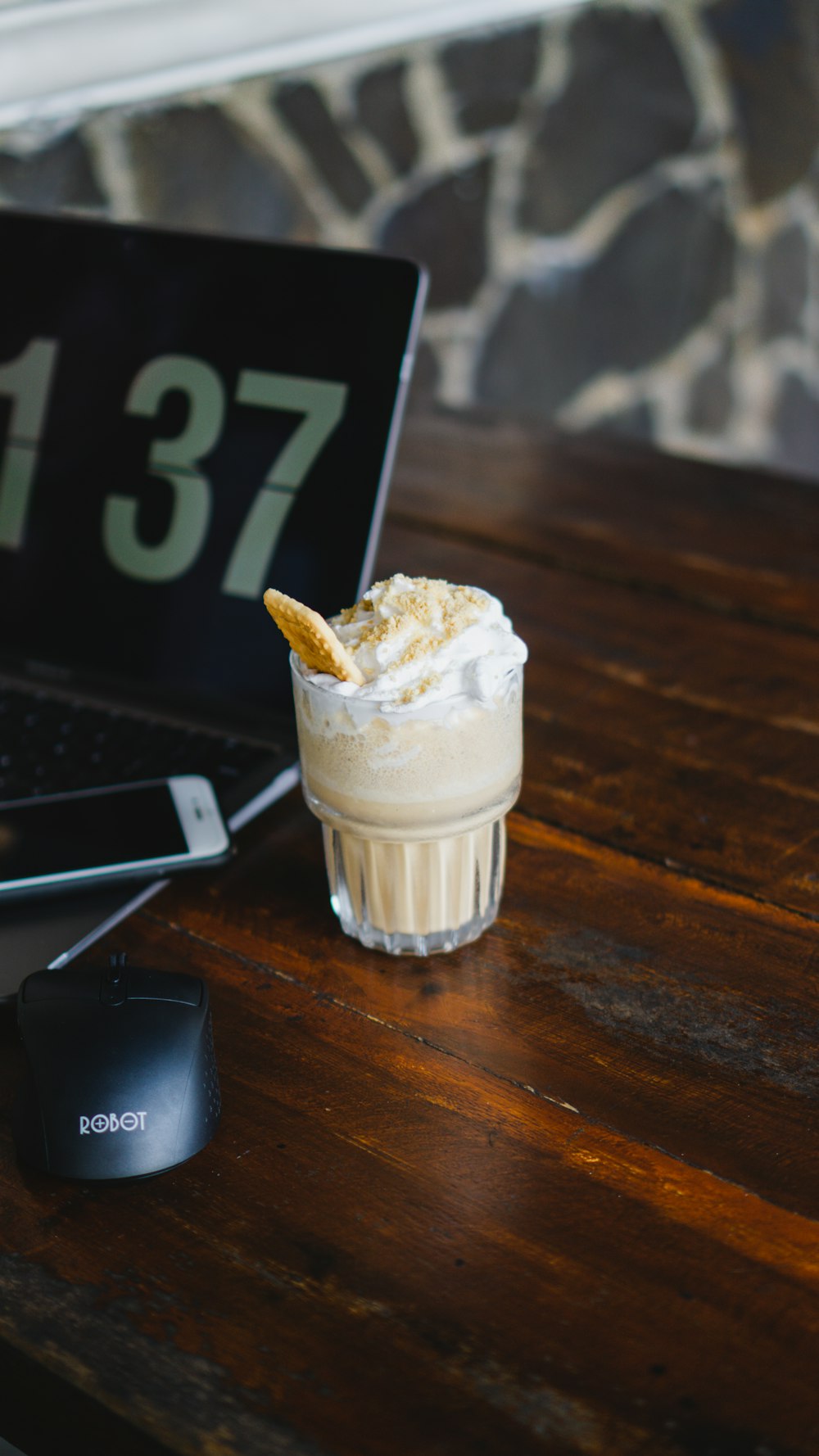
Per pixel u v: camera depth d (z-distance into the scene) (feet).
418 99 6.93
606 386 8.78
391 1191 2.38
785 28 7.88
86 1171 2.37
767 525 4.02
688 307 8.69
